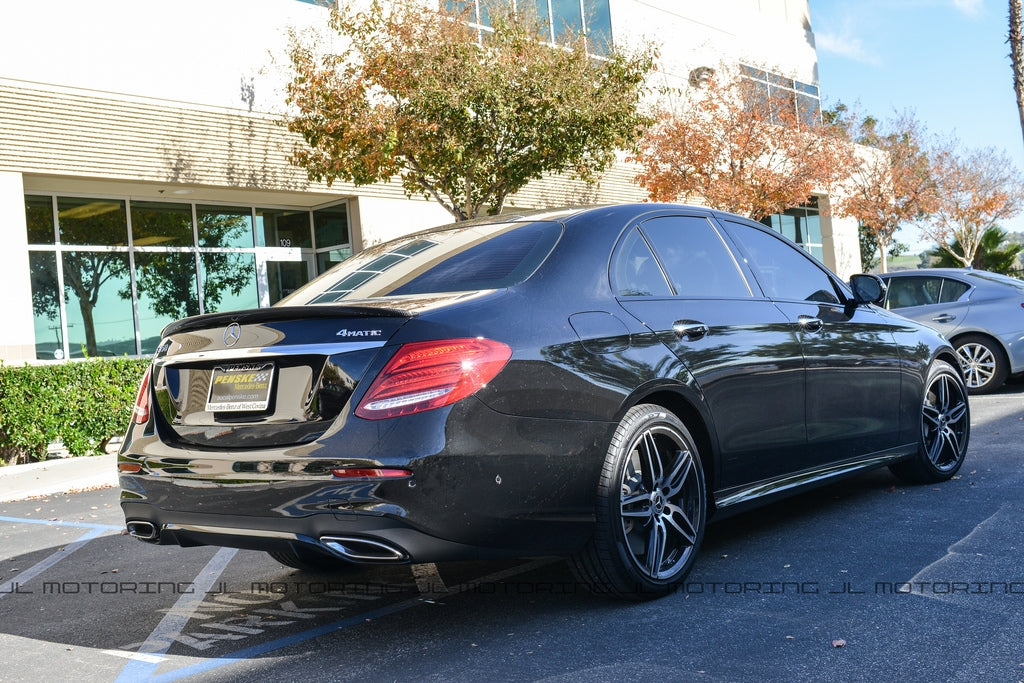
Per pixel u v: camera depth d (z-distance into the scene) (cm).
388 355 296
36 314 1277
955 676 256
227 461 311
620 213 386
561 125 1239
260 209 1555
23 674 313
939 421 540
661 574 347
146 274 1403
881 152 2711
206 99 1348
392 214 1591
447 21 1251
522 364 309
